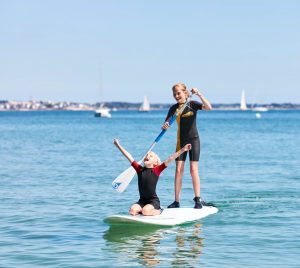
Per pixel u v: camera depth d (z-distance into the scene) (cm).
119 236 790
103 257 672
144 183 902
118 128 6278
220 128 6219
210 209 969
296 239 760
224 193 1221
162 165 904
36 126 7200
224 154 2428
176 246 727
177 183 991
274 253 685
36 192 1252
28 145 3191
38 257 674
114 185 962
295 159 2144
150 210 887
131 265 636
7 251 706
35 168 1834
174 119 946
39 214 970
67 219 923
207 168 1811
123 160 2144
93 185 1377
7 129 6134
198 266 629
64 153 2527
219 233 805
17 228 852
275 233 801
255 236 782
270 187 1319
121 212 988
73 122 9269
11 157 2312
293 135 4347
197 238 773
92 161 2102
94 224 880
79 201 1117
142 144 3241
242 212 974
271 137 4041
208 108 961
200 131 5341
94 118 12900
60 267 630
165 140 3728
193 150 975
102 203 1091
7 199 1147
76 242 754
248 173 1644
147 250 706
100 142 3472
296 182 1412
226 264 636
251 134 4584
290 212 971
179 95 977
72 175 1611
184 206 1049
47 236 793
